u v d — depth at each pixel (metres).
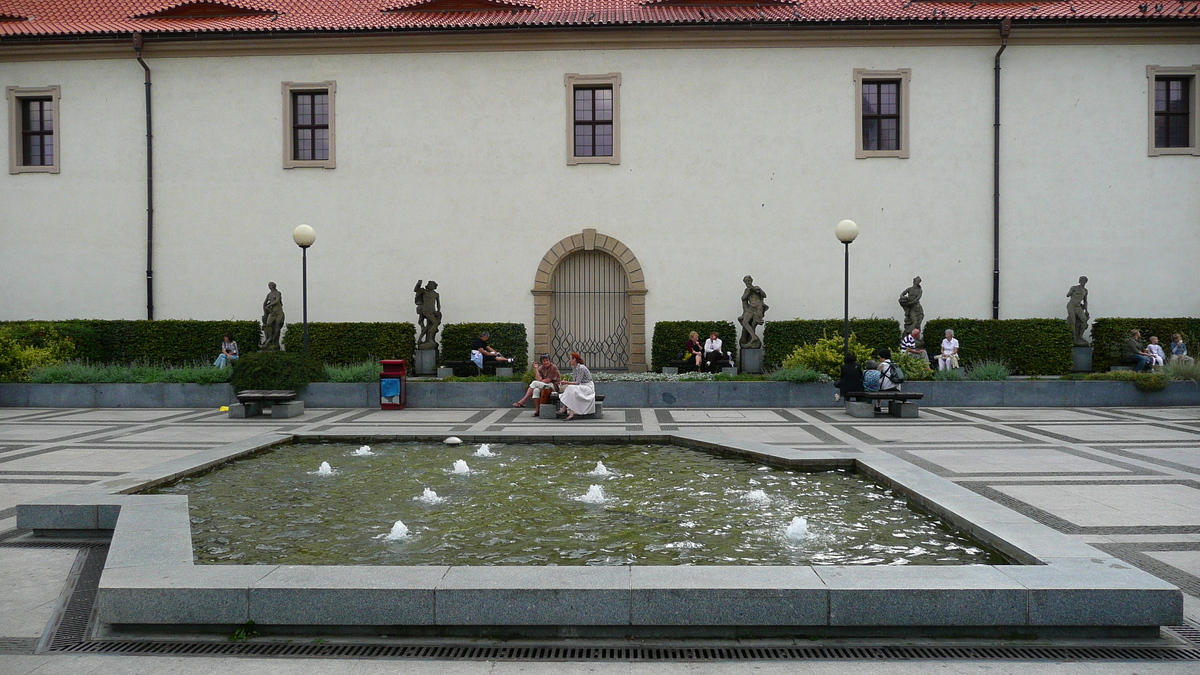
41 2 23.89
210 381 16.11
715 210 20.64
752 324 19.25
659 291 20.72
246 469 8.98
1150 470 8.70
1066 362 19.22
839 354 16.41
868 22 19.88
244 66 21.02
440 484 8.16
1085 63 20.36
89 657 4.17
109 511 6.36
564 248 20.80
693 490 7.81
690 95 20.62
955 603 4.35
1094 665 4.05
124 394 16.05
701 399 15.72
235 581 4.52
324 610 4.41
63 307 21.33
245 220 21.03
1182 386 15.55
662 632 4.41
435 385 15.68
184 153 21.09
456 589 4.38
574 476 8.58
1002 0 21.91
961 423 13.06
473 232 20.86
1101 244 20.42
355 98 20.95
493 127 20.84
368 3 23.19
